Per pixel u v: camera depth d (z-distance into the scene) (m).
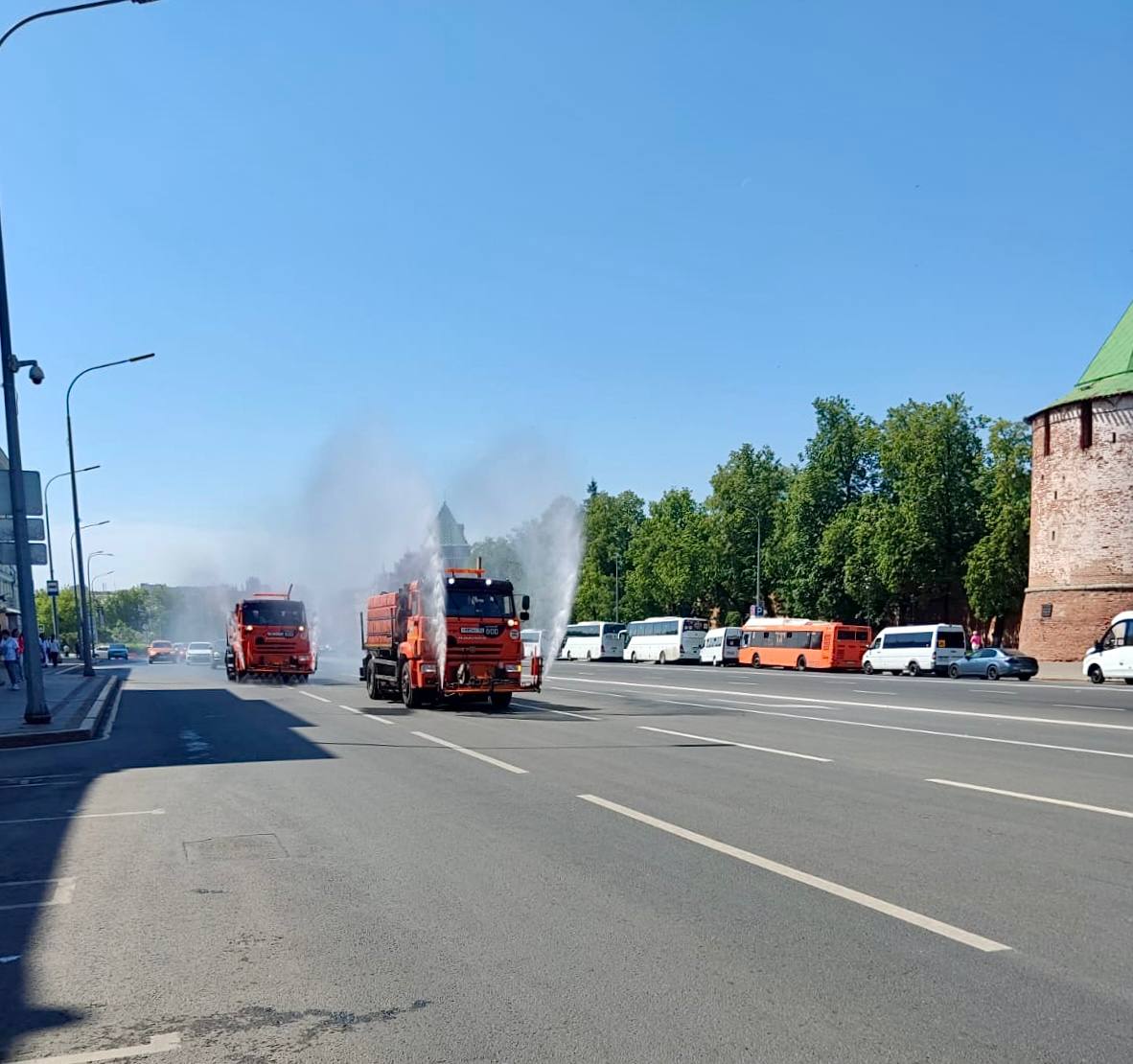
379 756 14.30
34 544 19.70
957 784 11.38
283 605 37.00
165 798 11.04
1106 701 26.86
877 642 51.88
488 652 22.78
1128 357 54.38
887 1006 4.78
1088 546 53.88
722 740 16.34
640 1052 4.32
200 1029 4.67
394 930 6.07
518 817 9.52
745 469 78.75
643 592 87.31
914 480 63.62
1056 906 6.41
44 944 5.96
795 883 7.00
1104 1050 4.31
